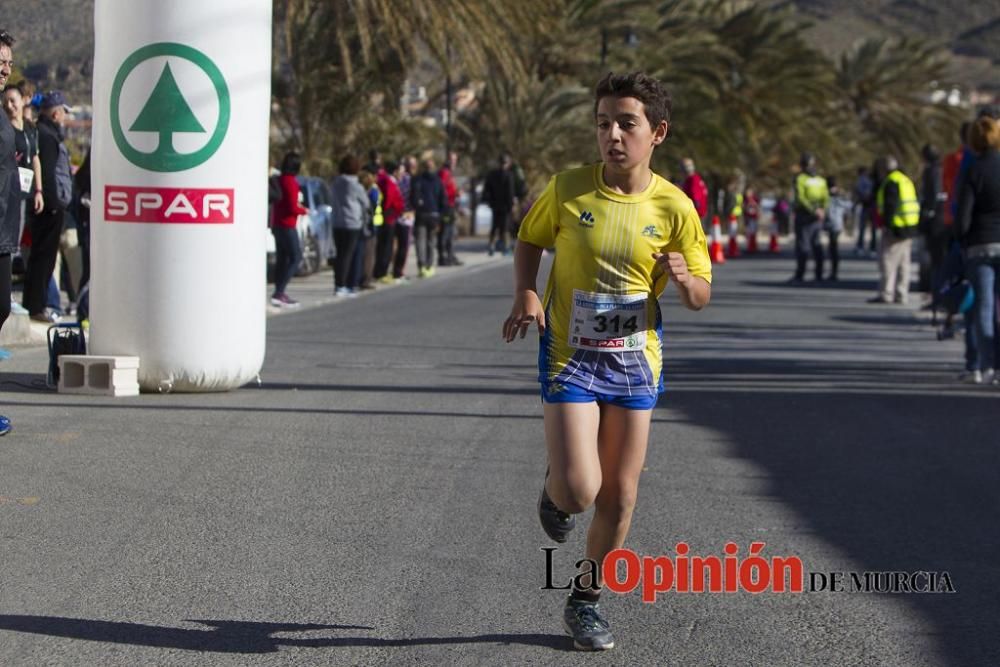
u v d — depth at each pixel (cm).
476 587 668
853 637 605
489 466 946
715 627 617
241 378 1233
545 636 598
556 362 561
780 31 6200
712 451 1020
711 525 798
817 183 3031
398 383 1340
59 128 1605
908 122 7812
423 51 3962
